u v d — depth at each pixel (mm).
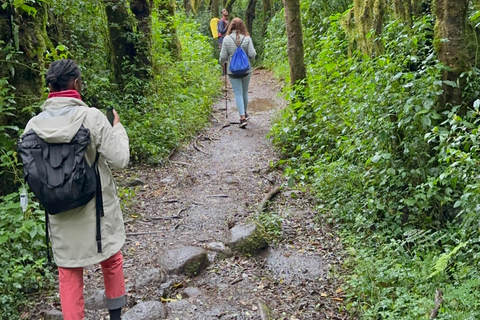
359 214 4992
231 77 8875
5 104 4461
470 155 4176
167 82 9758
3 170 4465
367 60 6254
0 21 4680
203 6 24500
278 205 5832
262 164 7180
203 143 8352
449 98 4926
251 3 21438
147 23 8836
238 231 4879
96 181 2969
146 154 7293
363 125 5539
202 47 14477
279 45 15539
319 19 12148
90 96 7719
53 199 2816
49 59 5758
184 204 6000
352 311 3754
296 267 4496
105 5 8422
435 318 3285
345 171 5688
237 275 4418
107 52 8688
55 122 2857
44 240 4355
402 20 5852
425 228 4645
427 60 5082
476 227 3879
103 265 3238
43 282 4105
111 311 3312
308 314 3795
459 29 4848
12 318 3650
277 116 8969
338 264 4504
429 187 4703
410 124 4887
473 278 3695
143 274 4359
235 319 3727
